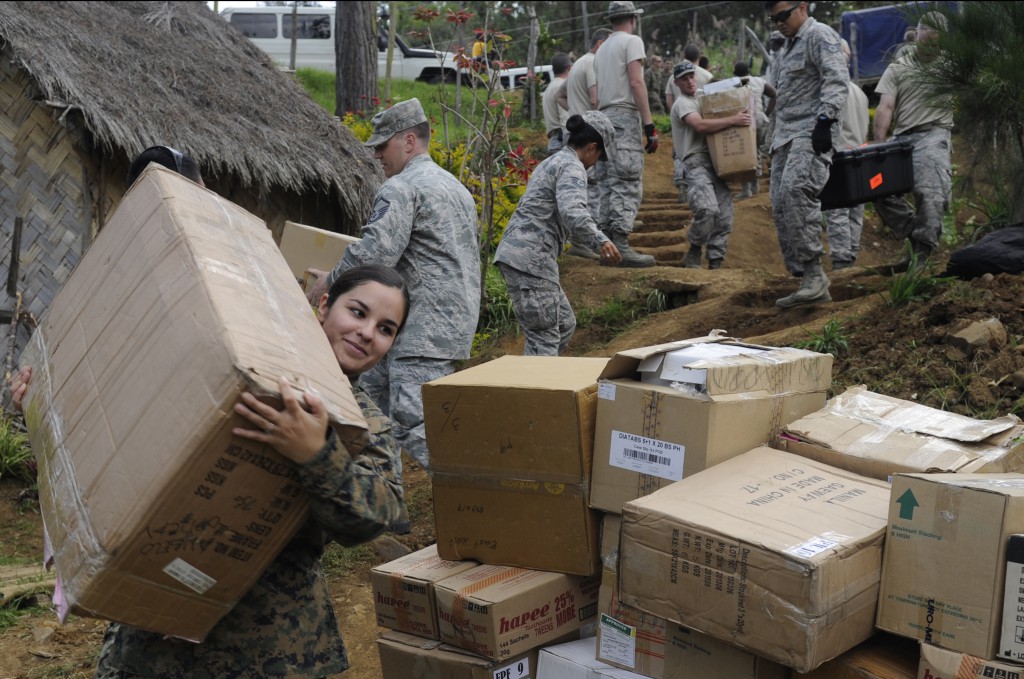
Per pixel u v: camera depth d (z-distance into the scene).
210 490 1.70
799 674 2.29
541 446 2.81
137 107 6.27
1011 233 5.07
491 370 3.16
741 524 2.25
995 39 5.18
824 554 2.09
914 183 6.19
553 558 2.86
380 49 19.45
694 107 8.18
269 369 1.72
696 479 2.50
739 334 6.01
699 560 2.24
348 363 2.25
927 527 2.13
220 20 9.70
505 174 8.54
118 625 2.04
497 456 2.90
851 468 2.61
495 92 8.10
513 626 2.74
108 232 2.30
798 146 5.81
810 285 5.89
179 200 2.13
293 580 2.04
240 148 6.61
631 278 7.68
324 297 2.40
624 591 2.40
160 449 1.69
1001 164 5.36
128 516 1.68
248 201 7.12
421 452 4.25
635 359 2.73
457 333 4.32
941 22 5.37
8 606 4.35
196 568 1.77
